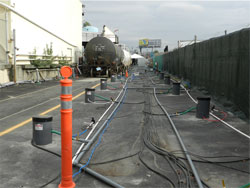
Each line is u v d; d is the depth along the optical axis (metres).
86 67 27.70
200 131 6.56
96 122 7.43
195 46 15.64
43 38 24.09
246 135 6.10
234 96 8.73
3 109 9.48
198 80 14.82
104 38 26.12
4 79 17.38
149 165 4.36
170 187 3.61
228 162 4.50
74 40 36.25
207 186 3.64
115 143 5.54
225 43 9.77
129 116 8.28
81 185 3.66
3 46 17.72
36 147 5.22
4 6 17.44
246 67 7.71
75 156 4.66
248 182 3.77
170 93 14.32
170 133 6.37
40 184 3.67
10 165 4.33
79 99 12.03
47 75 24.47
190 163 4.32
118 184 3.60
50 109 9.49
